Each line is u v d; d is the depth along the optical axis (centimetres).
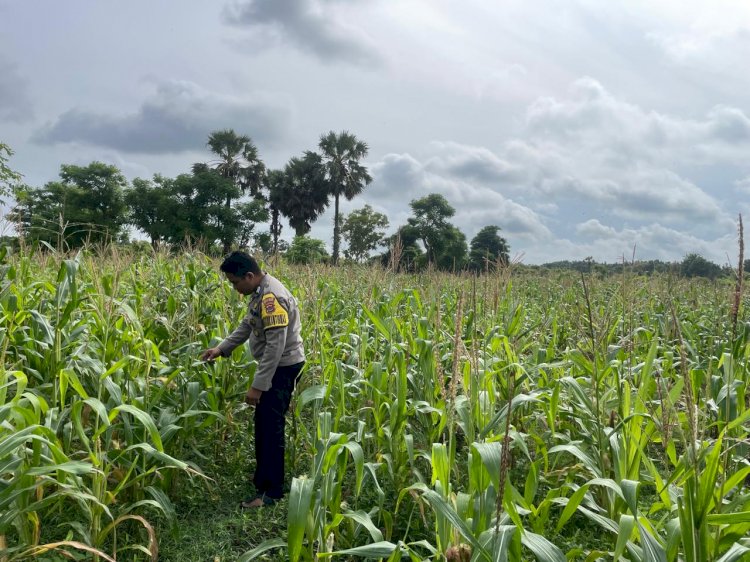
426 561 290
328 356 547
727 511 267
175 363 542
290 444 508
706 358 568
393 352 523
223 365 543
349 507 411
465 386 376
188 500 448
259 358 475
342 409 425
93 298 471
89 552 331
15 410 293
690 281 1029
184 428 454
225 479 495
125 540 380
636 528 272
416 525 407
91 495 312
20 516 300
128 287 677
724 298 765
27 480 288
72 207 5294
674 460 337
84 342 451
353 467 506
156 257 866
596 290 820
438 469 307
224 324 584
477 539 264
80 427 330
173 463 341
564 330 801
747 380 434
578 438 480
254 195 6581
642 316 843
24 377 312
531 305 1066
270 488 454
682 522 242
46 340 427
